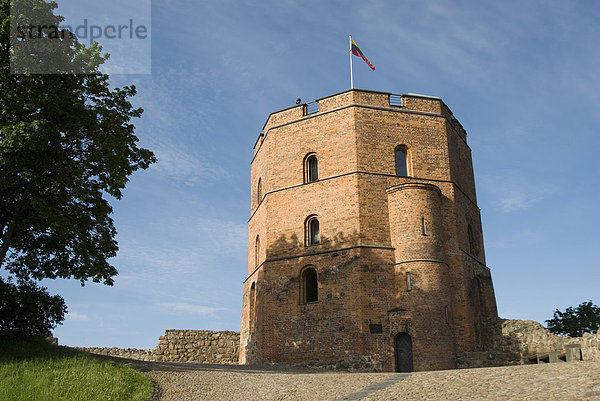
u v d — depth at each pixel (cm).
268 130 3941
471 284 3531
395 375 2034
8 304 2308
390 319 3200
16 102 2294
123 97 2617
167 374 2184
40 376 1894
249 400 1780
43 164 2333
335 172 3569
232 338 4012
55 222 2258
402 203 3400
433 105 3831
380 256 3334
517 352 3169
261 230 3856
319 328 3297
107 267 2642
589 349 2214
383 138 3622
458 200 3703
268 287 3541
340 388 1825
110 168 2492
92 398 1741
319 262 3428
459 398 1429
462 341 3250
